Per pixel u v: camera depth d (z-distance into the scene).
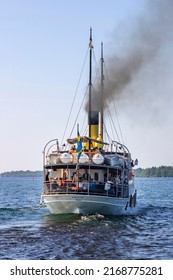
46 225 35.28
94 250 25.50
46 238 29.22
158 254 24.86
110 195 40.47
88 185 39.56
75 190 39.88
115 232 32.03
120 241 28.41
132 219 40.53
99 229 33.22
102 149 46.00
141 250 25.81
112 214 42.16
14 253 24.66
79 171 42.16
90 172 42.19
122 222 37.72
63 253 24.67
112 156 42.25
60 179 42.31
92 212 40.66
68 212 40.72
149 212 49.31
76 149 40.50
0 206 58.94
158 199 78.75
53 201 40.31
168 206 59.94
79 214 40.53
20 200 75.50
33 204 63.59
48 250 25.39
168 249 26.17
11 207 56.47
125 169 43.72
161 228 34.94
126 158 45.28
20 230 32.94
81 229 33.09
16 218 41.19
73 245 26.80
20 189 136.25
